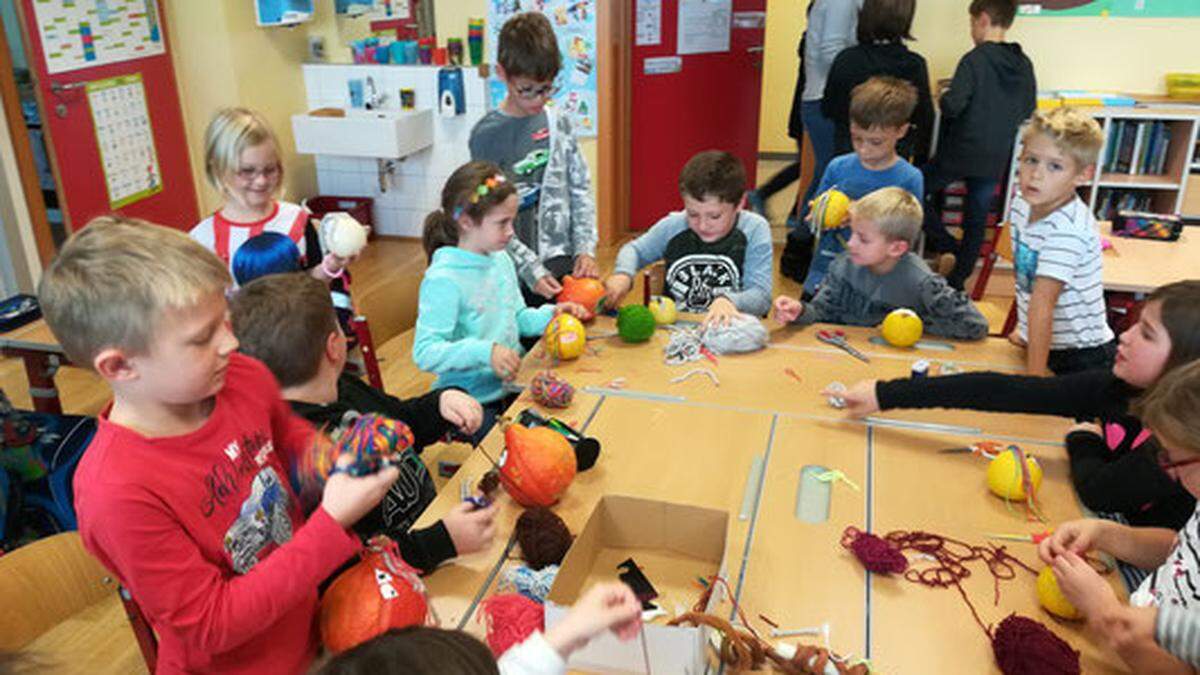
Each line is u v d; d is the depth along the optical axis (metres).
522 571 1.29
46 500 2.09
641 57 5.20
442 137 5.17
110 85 4.28
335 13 5.15
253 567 1.15
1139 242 3.12
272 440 1.24
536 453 1.43
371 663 0.62
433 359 2.01
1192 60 4.51
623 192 5.51
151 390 0.99
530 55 2.56
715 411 1.79
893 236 2.21
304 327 1.46
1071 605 1.21
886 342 2.15
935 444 1.67
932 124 4.43
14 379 3.75
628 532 1.38
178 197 4.86
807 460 1.62
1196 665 1.04
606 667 1.11
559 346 2.02
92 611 2.35
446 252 2.14
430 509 1.47
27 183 4.04
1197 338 1.39
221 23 4.60
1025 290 2.32
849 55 4.09
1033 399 1.65
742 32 5.39
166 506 1.00
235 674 1.10
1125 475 1.43
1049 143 2.07
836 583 1.30
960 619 1.23
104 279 0.93
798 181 6.00
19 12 3.77
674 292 2.55
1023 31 4.63
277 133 5.10
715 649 1.18
